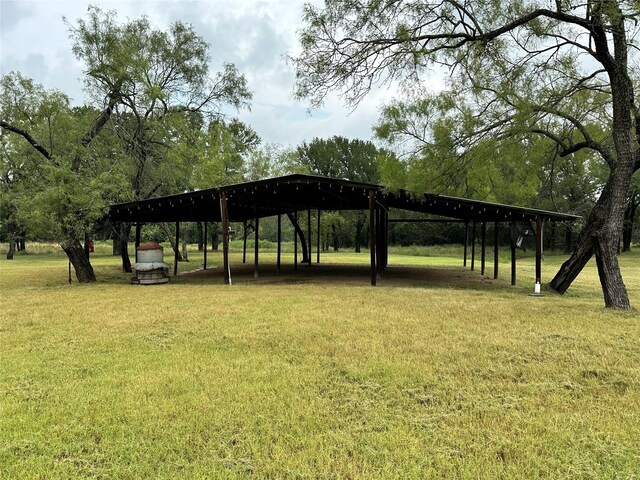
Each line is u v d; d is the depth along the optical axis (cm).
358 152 3912
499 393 360
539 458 259
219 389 366
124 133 1552
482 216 1308
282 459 258
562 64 877
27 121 1266
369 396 355
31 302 845
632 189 2892
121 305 791
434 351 468
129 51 1438
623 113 713
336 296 885
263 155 2638
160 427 299
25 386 377
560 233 3512
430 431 293
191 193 1161
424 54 738
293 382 382
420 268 1839
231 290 1007
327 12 732
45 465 254
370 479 236
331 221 3288
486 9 752
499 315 667
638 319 634
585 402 342
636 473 243
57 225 1109
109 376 400
